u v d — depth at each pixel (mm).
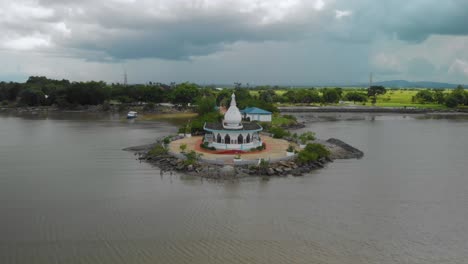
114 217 52344
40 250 43031
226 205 57188
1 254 42125
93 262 40531
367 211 55312
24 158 90125
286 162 80188
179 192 63375
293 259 41469
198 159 80875
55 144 109562
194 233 47438
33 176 73562
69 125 156875
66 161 86750
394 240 46156
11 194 62469
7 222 50688
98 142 112875
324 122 179250
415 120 190375
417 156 94750
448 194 63625
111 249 43312
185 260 41031
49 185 67500
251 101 174125
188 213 53906
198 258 41469
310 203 58406
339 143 106312
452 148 106562
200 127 117938
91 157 91062
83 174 75000
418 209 56406
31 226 49375
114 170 78250
